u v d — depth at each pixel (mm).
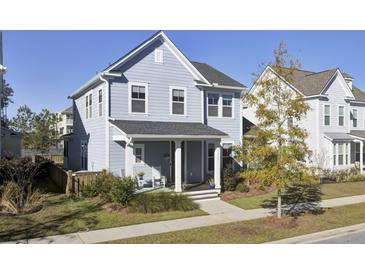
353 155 27234
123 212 11570
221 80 19875
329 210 12773
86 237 8812
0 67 15375
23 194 12414
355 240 8844
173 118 17547
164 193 13008
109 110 15758
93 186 14055
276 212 12281
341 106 25812
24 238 8633
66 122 58562
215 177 15766
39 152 38250
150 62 16828
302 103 10430
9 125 43344
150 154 16953
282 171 10281
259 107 10734
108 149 15664
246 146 11016
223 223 10523
